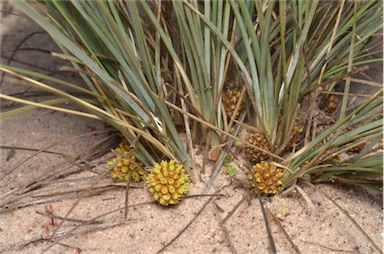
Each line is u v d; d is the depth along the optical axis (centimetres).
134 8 20
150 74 21
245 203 22
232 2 20
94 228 22
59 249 21
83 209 22
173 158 22
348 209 22
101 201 23
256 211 22
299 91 22
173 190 21
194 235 21
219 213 22
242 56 23
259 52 21
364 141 21
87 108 20
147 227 22
